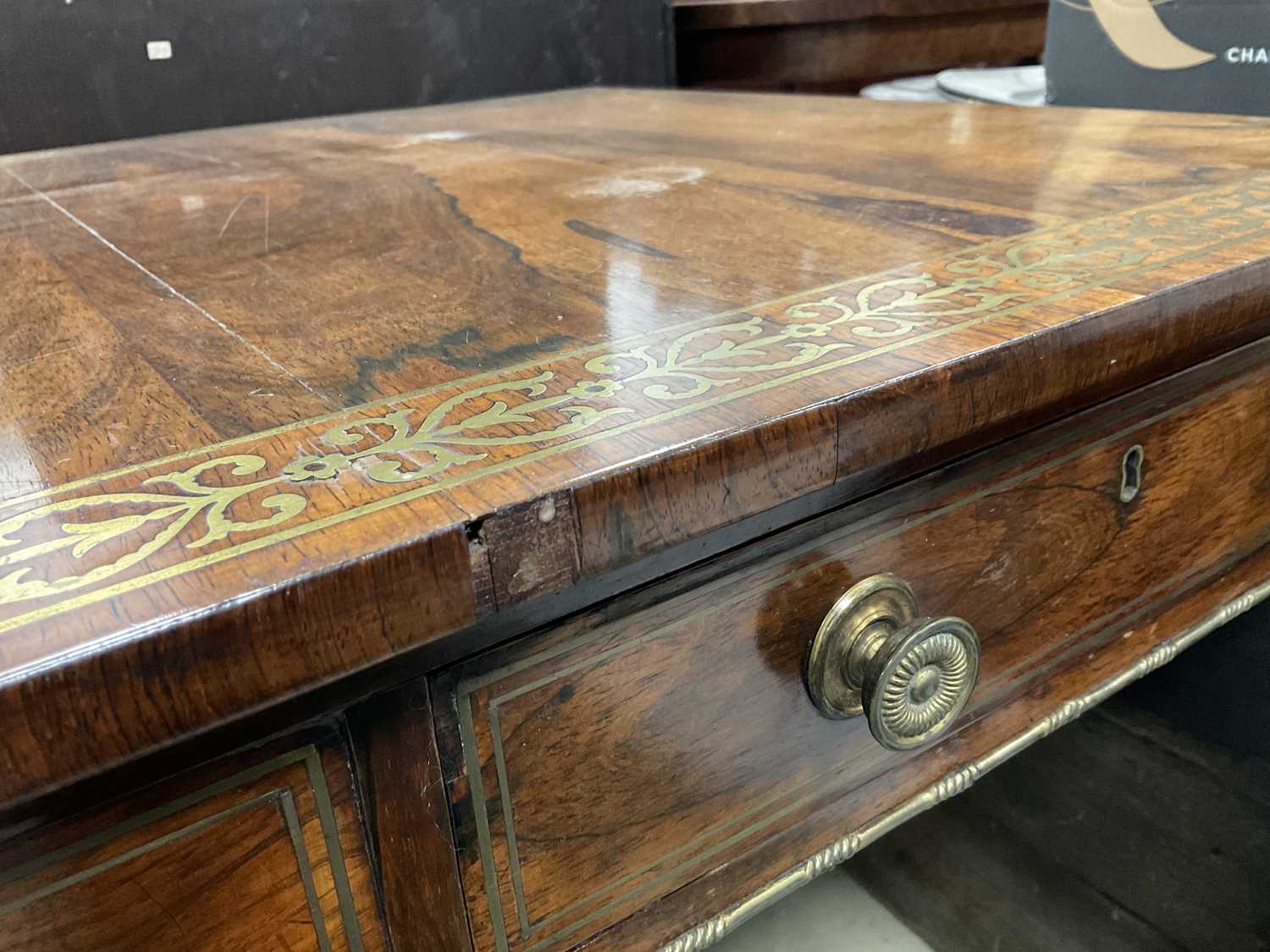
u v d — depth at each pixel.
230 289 0.60
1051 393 0.44
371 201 0.84
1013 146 0.86
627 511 0.34
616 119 1.27
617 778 0.41
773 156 0.91
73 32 1.51
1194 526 0.61
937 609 0.49
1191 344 0.49
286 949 0.35
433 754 0.36
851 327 0.45
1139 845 0.88
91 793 0.30
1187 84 1.04
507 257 0.63
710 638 0.41
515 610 0.35
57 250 0.73
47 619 0.27
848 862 0.89
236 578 0.28
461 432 0.37
